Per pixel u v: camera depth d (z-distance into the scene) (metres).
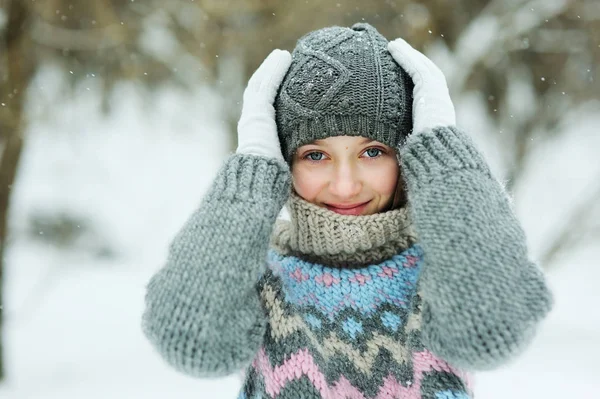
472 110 7.52
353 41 1.28
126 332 6.87
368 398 1.25
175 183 12.01
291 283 1.29
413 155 1.20
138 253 10.48
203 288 1.11
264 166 1.23
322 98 1.23
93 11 5.16
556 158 10.43
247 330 1.14
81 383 4.94
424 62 1.28
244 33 5.46
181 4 5.59
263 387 1.22
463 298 1.07
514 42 6.09
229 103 6.01
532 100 7.02
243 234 1.15
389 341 1.24
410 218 1.26
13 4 4.69
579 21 6.41
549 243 7.07
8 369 5.07
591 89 6.75
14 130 4.76
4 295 5.18
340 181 1.23
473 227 1.10
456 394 1.15
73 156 8.87
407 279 1.26
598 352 5.65
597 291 8.76
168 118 7.51
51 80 5.82
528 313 1.07
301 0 5.25
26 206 9.72
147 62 6.05
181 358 1.10
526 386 4.50
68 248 9.77
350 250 1.25
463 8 6.19
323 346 1.25
